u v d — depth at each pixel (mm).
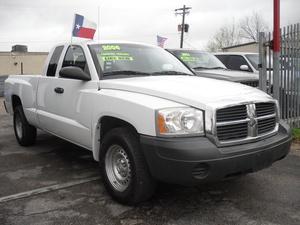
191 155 3967
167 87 4609
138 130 4320
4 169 6305
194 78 5410
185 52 11219
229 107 4234
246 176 5738
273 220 4277
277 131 4895
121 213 4508
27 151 7477
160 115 4129
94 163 6594
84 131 5441
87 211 4582
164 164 4070
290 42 8914
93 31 7578
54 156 7082
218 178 4137
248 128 4395
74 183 5562
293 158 6793
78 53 5945
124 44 6109
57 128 6223
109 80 5191
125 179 4688
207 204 4734
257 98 4551
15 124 8109
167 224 4219
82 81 5496
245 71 11641
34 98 7000
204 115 4137
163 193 5066
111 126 5062
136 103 4383
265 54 8500
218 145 4141
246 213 4465
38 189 5336
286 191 5141
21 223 4293
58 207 4711
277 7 8227
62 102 5980
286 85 8867
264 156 4426
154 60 6008
